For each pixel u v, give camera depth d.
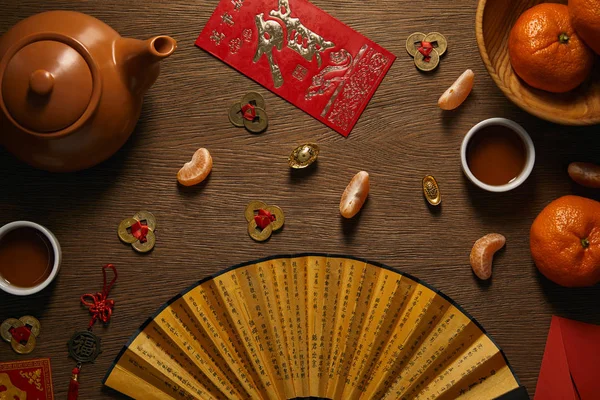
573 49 0.88
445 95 0.93
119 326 0.93
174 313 0.92
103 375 0.92
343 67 0.95
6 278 0.91
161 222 0.94
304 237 0.94
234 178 0.94
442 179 0.95
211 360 0.92
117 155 0.94
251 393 0.91
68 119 0.85
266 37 0.94
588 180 0.93
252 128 0.94
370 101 0.95
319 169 0.95
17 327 0.92
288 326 0.92
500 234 0.94
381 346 0.92
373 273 0.93
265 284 0.93
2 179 0.93
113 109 0.87
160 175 0.94
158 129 0.94
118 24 0.94
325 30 0.95
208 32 0.94
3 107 0.85
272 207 0.94
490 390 0.91
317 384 0.92
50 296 0.93
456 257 0.94
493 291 0.94
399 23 0.95
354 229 0.94
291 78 0.95
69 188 0.94
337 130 0.95
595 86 0.91
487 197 0.95
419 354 0.92
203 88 0.94
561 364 0.93
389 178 0.95
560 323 0.94
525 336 0.94
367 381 0.92
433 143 0.95
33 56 0.84
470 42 0.95
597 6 0.85
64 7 0.94
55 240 0.91
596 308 0.94
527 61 0.89
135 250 0.94
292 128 0.95
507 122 0.92
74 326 0.93
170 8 0.94
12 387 0.93
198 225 0.94
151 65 0.86
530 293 0.94
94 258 0.93
